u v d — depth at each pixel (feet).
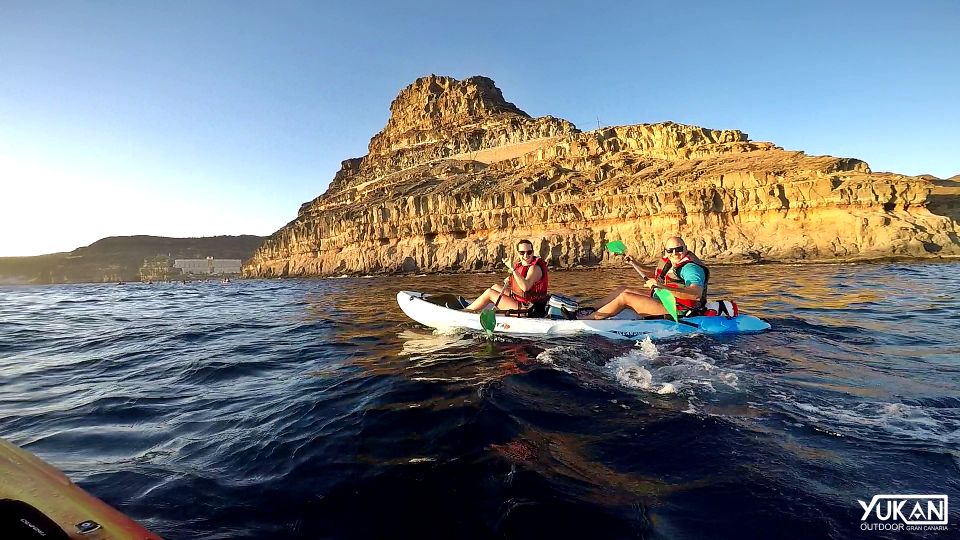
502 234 163.32
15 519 5.09
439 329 26.66
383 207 189.88
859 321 25.76
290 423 12.78
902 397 13.14
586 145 192.65
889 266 93.76
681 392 14.06
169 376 19.29
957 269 77.61
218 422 13.20
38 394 16.96
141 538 5.44
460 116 342.85
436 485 9.08
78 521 5.71
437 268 169.27
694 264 22.85
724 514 7.80
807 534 7.21
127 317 46.32
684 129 176.65
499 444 10.77
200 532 7.79
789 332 22.66
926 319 26.32
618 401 13.44
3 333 34.78
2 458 7.11
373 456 10.46
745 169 140.56
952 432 10.76
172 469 10.18
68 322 41.91
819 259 116.78
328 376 17.85
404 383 16.01
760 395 13.60
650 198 140.87
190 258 620.90
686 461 9.68
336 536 7.68
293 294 80.53
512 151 282.15
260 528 7.93
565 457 10.05
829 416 11.87
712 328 22.40
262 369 19.88
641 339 21.44
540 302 24.32
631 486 8.79
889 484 8.57
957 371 15.67
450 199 175.83
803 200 125.49
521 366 17.53
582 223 151.02
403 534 7.65
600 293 52.21
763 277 70.44
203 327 35.65
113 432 12.67
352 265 193.57
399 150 338.54
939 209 133.08
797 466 9.32
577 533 7.40
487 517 7.95
